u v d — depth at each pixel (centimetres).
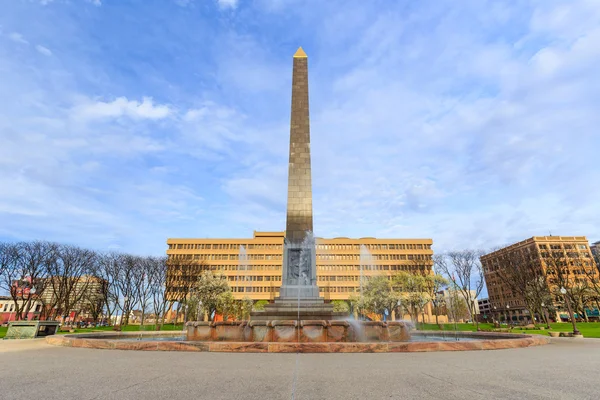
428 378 646
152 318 8381
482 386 576
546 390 545
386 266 9188
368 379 639
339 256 9288
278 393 534
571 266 6309
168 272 6000
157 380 627
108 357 945
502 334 1784
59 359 900
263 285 9138
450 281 5881
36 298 5072
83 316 7919
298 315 1720
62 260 5094
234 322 1403
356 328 1370
